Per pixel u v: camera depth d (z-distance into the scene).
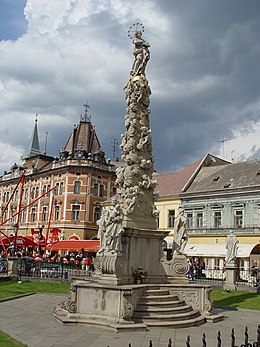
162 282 19.06
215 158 58.44
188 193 50.16
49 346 12.10
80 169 64.94
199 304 17.64
